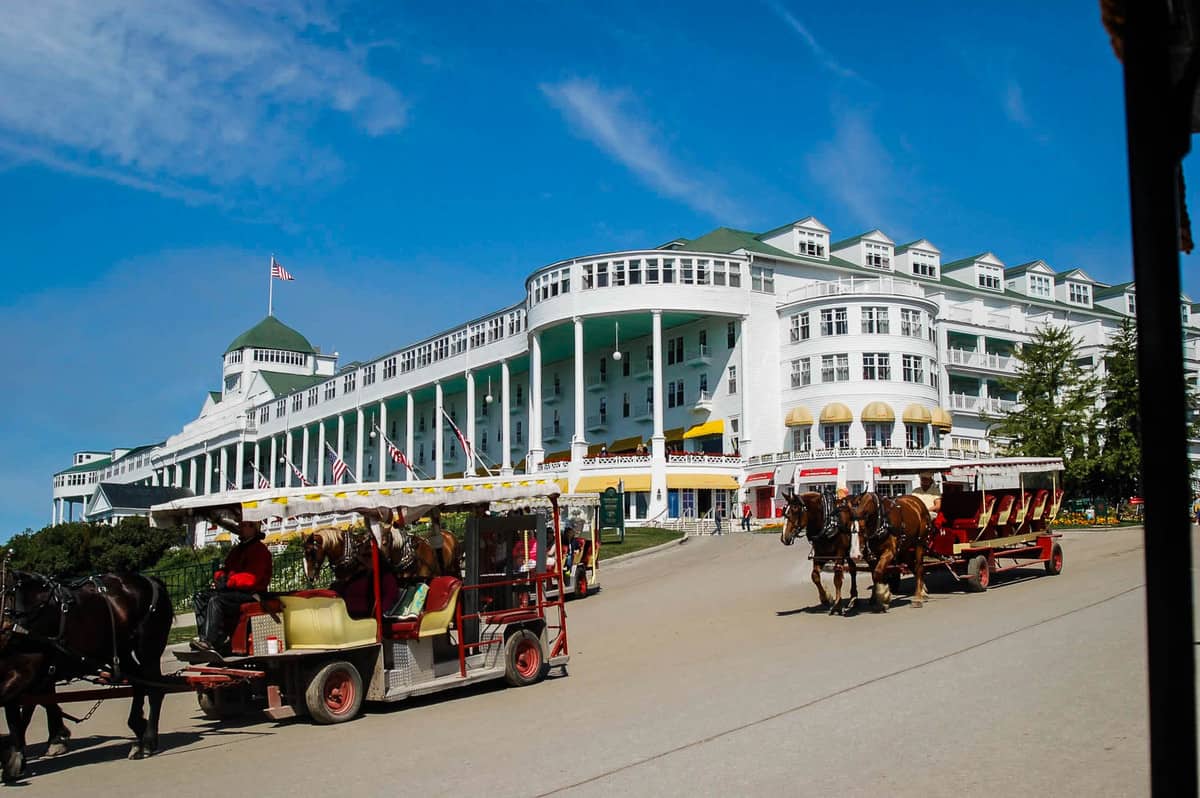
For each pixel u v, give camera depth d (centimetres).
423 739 1160
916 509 2180
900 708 1145
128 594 1157
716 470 6294
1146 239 344
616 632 2100
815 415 6278
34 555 3250
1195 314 8331
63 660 1091
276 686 1295
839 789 849
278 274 11588
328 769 1024
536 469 6769
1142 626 1590
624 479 6244
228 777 1011
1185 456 330
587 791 880
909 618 1948
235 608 1262
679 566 3678
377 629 1357
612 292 6494
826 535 2092
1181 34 378
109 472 15638
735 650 1698
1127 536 3572
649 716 1197
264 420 11150
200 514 1345
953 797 813
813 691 1275
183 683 1187
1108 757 899
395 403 9481
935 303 6519
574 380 7444
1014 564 2852
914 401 6234
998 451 5522
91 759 1157
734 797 841
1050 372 5319
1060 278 8512
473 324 7962
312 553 1367
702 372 6850
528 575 1634
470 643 1485
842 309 6291
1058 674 1270
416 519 1572
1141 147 349
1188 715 326
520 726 1203
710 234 7431
